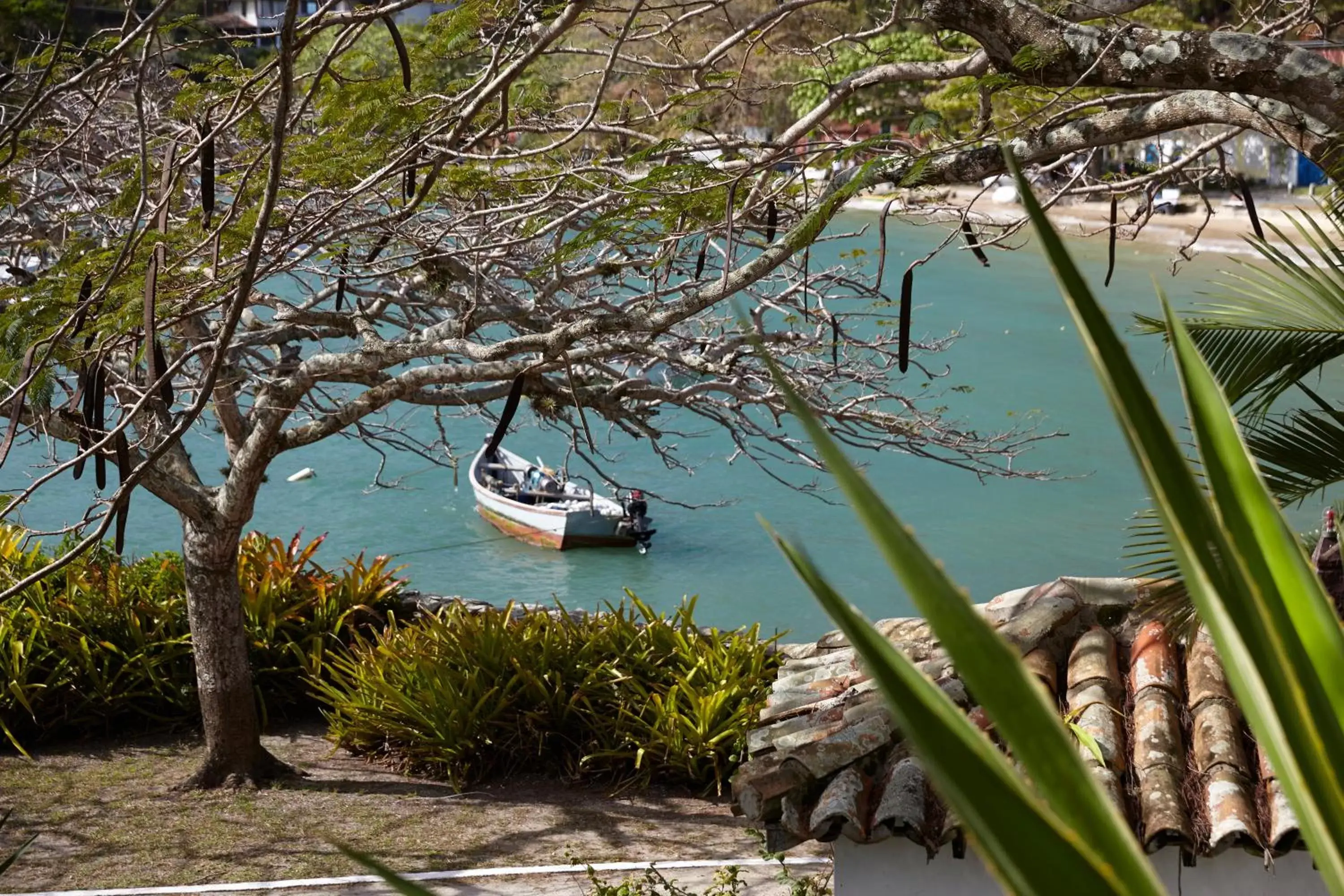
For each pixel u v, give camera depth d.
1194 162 8.32
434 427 30.31
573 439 11.52
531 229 8.19
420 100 6.46
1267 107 5.29
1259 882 5.00
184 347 9.70
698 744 11.80
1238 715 5.66
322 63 4.75
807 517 24.88
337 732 12.77
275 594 14.08
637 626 13.30
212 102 6.82
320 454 28.86
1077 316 1.02
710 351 10.65
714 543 23.92
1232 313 6.36
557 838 10.69
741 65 6.58
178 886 9.65
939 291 40.31
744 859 10.10
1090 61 5.13
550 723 12.43
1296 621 1.09
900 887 5.21
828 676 6.55
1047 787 0.97
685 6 5.98
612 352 8.79
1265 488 1.12
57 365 6.70
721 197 6.62
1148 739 5.52
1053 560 22.69
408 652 13.02
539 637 13.13
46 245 9.39
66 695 13.01
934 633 0.96
